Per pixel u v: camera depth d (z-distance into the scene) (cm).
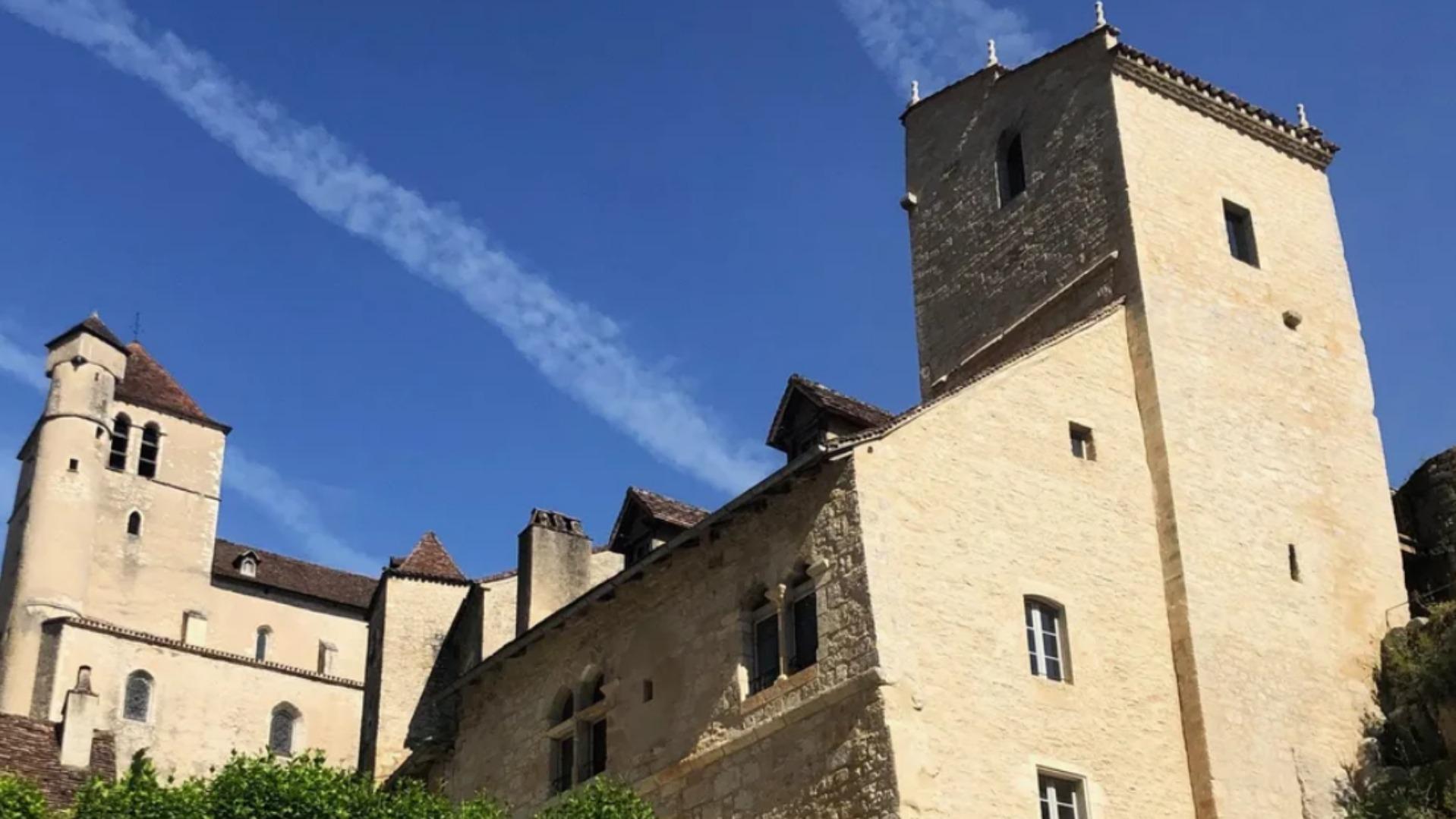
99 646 5556
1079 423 2394
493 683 2819
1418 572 2839
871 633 1997
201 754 5597
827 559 2106
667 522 2761
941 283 3078
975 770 1994
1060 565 2244
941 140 3195
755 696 2158
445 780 2880
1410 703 2391
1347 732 2397
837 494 2122
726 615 2272
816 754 2031
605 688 2478
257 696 5850
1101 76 2780
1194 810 2197
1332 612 2502
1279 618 2417
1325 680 2422
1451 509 2822
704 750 2208
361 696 6116
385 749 3350
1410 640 2475
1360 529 2639
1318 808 2283
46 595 5759
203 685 5731
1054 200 2823
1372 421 2780
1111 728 2167
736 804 2133
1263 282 2759
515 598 3173
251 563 6650
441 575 3753
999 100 3052
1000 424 2291
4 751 2886
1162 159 2738
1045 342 2434
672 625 2383
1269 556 2466
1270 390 2642
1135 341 2539
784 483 2184
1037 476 2292
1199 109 2855
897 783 1903
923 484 2158
